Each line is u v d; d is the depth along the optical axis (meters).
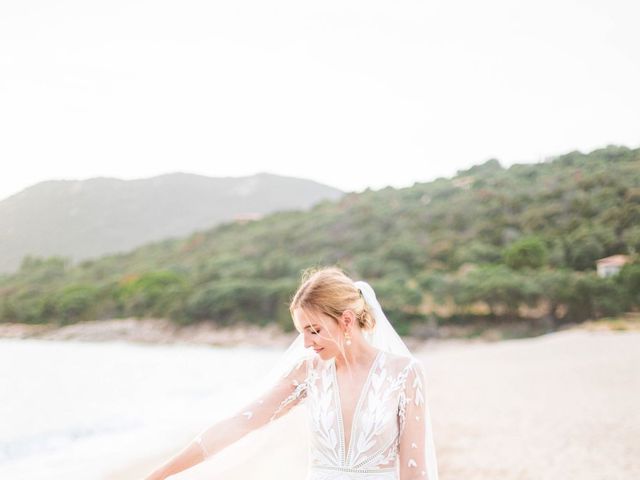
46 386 30.14
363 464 2.08
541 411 12.49
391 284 80.00
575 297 67.81
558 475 7.44
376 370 2.19
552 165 114.75
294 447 7.75
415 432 2.15
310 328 2.18
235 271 101.94
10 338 73.88
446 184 129.12
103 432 14.05
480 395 15.67
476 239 96.06
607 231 80.25
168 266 112.56
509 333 69.62
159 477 2.24
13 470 9.23
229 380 32.16
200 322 91.12
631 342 35.16
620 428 10.24
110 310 93.56
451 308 75.69
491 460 8.22
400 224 106.75
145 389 27.67
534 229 91.69
